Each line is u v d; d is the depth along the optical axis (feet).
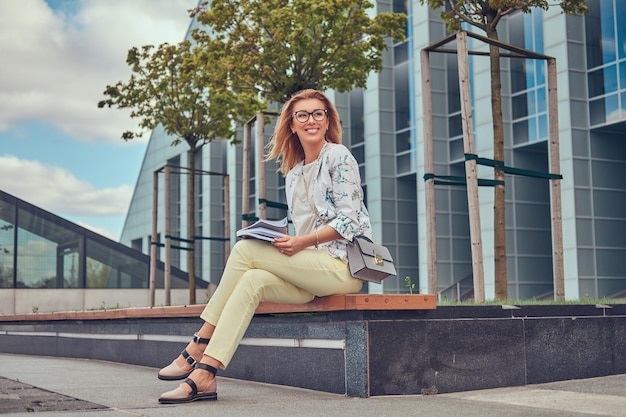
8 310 65.62
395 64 102.42
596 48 80.43
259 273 14.61
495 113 29.86
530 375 17.38
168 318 24.68
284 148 16.29
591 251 80.64
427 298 16.10
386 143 102.27
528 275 89.45
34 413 12.91
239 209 140.05
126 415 12.67
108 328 29.58
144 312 25.84
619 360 18.98
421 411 13.20
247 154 45.01
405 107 100.78
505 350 17.06
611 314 18.99
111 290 68.85
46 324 35.91
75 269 68.18
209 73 51.37
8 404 14.34
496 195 28.78
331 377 16.42
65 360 31.73
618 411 13.04
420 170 97.35
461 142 94.32
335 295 15.46
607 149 82.02
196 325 22.85
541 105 84.79
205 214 151.74
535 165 89.76
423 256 95.91
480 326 16.79
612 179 82.07
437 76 96.68
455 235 96.84
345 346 15.99
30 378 21.21
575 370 18.13
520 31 87.92
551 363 17.75
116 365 27.48
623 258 82.17
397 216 102.32
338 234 14.85
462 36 26.71
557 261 28.40
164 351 24.93
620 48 78.02
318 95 15.66
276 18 45.70
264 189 41.29
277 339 18.42
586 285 80.28
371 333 15.56
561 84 81.56
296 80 46.73
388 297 15.62
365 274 14.97
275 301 15.10
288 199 15.78
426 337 16.11
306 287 14.96
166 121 57.82
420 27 97.86
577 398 14.87
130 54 57.77
